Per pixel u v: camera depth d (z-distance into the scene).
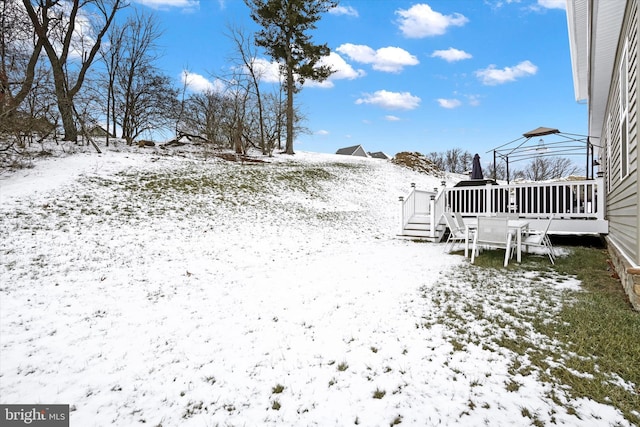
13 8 14.44
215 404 2.40
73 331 3.55
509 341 3.03
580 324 3.22
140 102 20.45
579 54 8.56
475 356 2.82
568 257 6.22
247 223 9.77
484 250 7.21
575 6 6.76
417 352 2.94
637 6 3.80
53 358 3.04
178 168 14.39
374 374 2.65
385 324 3.55
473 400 2.28
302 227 10.16
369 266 6.12
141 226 8.17
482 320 3.51
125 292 4.68
